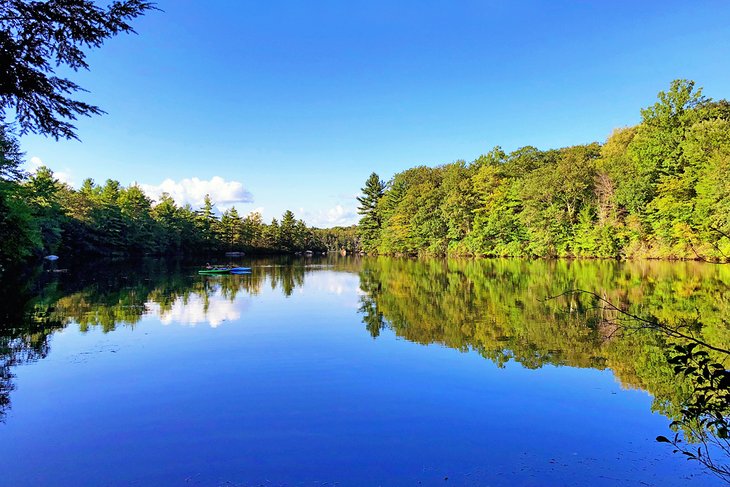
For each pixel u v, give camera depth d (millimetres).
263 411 6629
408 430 5969
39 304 16719
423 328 12414
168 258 60031
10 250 17969
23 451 5449
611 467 4965
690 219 30078
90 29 4625
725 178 26797
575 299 16625
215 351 10031
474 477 4801
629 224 36656
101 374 8391
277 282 26188
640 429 5918
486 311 14859
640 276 23781
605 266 31875
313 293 20859
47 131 5117
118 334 11797
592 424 6102
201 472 4957
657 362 8789
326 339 11195
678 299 15789
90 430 6020
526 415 6430
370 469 4984
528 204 44062
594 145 51594
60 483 4773
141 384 7840
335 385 7762
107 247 54281
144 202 62625
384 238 68500
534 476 4805
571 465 5023
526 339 10914
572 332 11500
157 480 4816
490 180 51250
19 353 9859
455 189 53375
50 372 8508
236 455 5316
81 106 4961
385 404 6875
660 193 34656
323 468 5020
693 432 5613
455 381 7926
